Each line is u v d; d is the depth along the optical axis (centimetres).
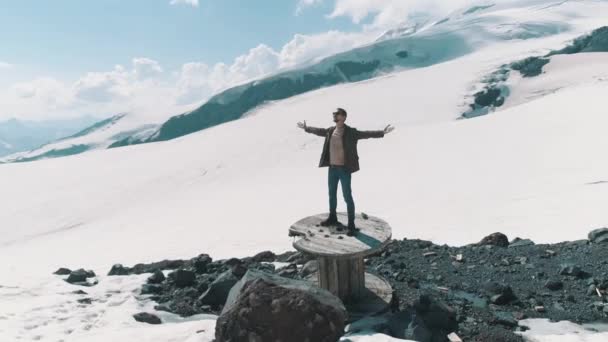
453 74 17838
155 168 10069
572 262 888
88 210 7506
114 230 4950
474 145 6744
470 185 4272
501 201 3195
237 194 6112
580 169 3941
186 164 9906
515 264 910
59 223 6906
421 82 17350
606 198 2614
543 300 741
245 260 1083
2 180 10031
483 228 2444
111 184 9056
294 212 4347
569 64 15925
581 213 2348
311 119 13188
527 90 14612
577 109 7369
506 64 17900
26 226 6919
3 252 4828
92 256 3403
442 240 2284
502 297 736
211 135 13200
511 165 4984
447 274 879
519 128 7188
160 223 4853
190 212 5284
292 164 8575
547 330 638
